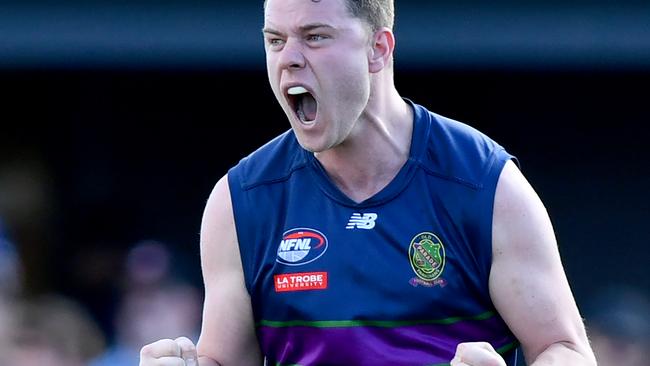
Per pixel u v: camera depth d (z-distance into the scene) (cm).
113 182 3119
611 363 2594
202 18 2614
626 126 3069
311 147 1248
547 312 1255
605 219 3080
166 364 1233
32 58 2603
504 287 1263
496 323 1287
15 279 2627
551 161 3089
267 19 1236
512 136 3086
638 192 3073
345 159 1281
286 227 1298
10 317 2338
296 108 1251
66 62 2617
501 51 2612
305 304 1281
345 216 1283
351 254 1272
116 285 2977
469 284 1268
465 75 3048
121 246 3056
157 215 3111
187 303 2641
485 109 3081
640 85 3048
